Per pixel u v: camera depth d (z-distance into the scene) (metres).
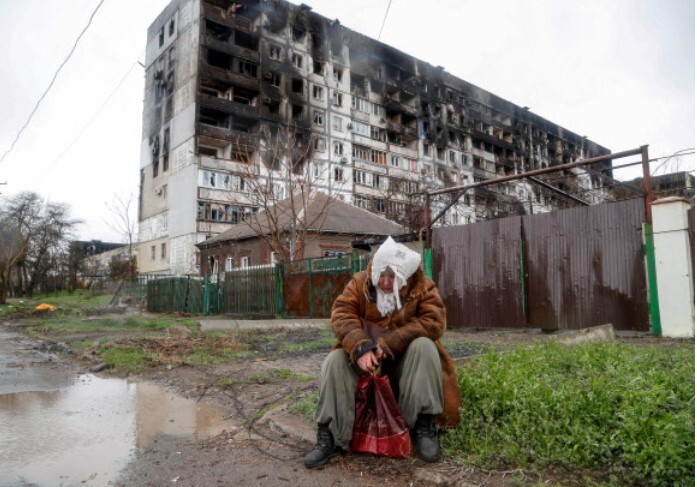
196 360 6.57
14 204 50.41
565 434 2.51
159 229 44.56
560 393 2.88
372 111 56.12
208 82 43.22
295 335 10.10
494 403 2.87
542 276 9.05
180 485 2.50
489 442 2.60
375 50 56.69
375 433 2.67
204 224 39.41
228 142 42.16
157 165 46.31
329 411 2.66
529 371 3.55
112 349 7.53
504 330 9.52
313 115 49.44
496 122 71.50
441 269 10.70
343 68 53.12
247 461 2.80
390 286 2.77
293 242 18.19
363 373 2.77
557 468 2.32
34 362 7.11
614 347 4.88
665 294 7.43
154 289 22.62
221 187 40.72
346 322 2.79
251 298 16.31
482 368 3.73
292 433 3.23
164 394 4.73
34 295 55.53
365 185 52.00
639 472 2.15
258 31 46.16
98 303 30.56
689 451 2.13
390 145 56.75
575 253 8.62
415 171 58.81
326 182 48.09
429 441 2.60
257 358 6.87
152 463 2.84
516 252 9.45
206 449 3.05
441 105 63.50
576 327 8.55
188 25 43.34
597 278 8.31
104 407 4.24
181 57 43.91
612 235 8.16
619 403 2.79
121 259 48.75
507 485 2.20
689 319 7.18
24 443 3.24
